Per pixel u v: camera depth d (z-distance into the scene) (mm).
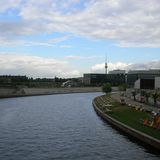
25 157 38188
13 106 115812
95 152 40469
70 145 44875
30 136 52219
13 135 53156
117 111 79188
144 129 48500
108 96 161750
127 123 56844
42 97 191750
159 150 38438
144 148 42094
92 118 78812
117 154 39281
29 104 128000
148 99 92938
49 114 88375
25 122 70188
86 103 137125
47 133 55281
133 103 96188
